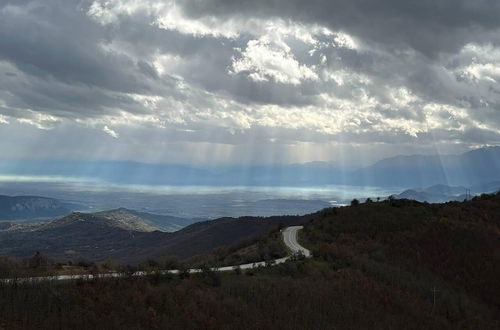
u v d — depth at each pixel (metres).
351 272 63.31
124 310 40.59
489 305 70.38
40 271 47.28
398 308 57.19
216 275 51.78
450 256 80.75
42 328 36.03
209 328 41.94
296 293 51.84
